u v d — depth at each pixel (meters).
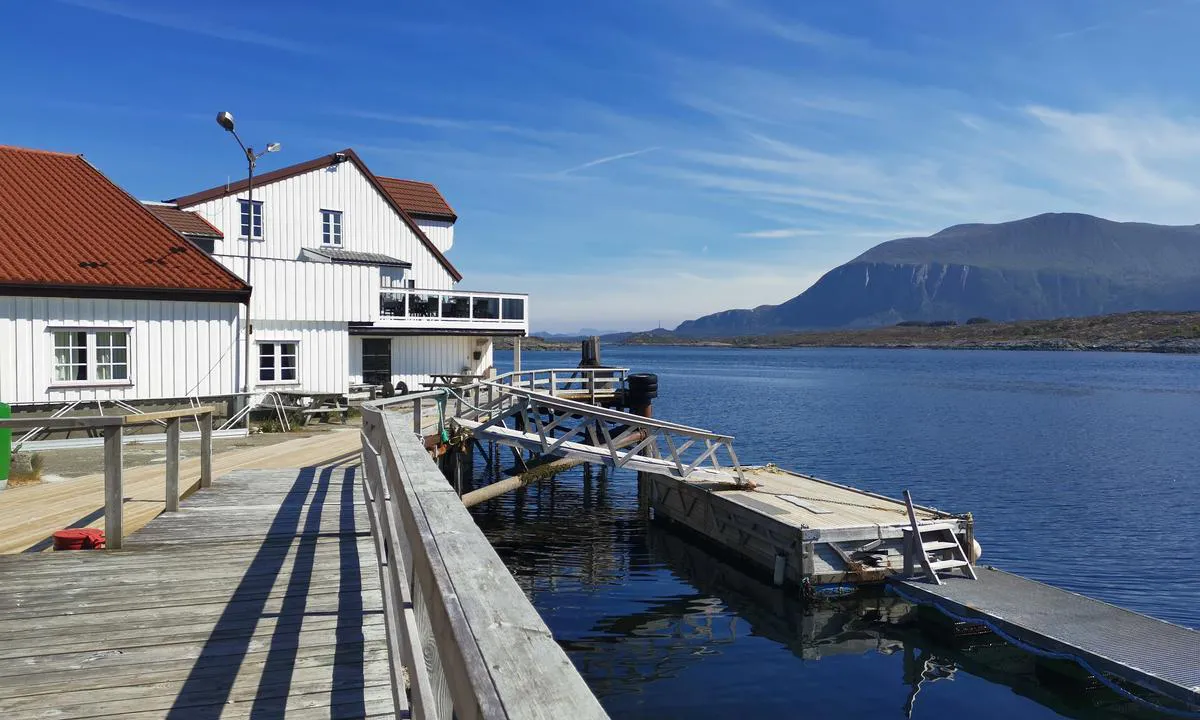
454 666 1.49
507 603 1.67
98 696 3.86
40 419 6.29
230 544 7.02
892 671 9.66
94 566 6.25
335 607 5.29
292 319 22.16
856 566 12.08
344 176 29.80
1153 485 23.75
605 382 27.72
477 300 28.72
